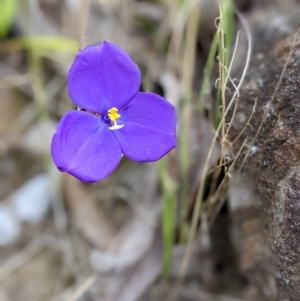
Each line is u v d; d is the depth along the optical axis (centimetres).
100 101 25
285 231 24
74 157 24
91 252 35
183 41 37
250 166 27
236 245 31
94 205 36
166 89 36
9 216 36
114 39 38
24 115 39
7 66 40
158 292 33
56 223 36
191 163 32
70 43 37
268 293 29
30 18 39
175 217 33
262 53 30
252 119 27
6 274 35
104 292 33
